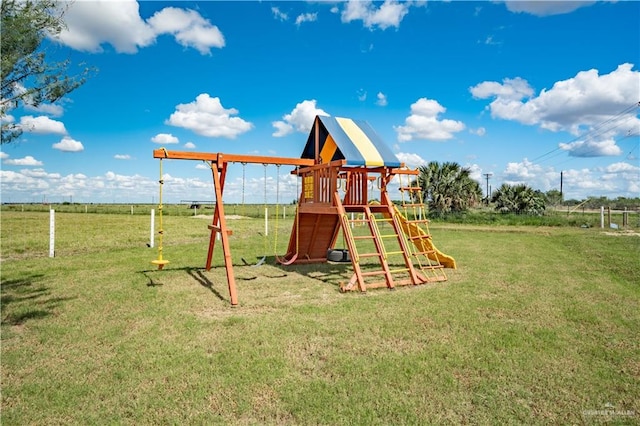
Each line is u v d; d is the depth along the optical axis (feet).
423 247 29.14
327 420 8.91
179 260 32.22
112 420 8.95
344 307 18.11
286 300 19.71
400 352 12.82
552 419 9.05
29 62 16.51
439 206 83.56
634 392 10.30
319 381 10.71
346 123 27.58
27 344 13.62
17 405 9.62
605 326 15.48
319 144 27.37
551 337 14.15
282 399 9.82
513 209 88.99
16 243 40.98
